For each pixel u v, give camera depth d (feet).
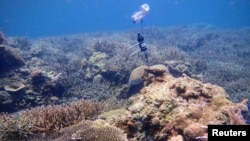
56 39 96.63
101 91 40.75
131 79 36.27
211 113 15.24
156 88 18.45
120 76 41.37
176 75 43.88
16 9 346.13
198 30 125.59
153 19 408.46
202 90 17.20
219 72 55.93
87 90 41.63
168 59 51.06
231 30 129.39
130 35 98.07
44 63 56.54
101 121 17.03
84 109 22.47
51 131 19.69
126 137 14.61
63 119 21.04
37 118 21.03
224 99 16.40
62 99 38.88
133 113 16.28
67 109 21.77
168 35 104.88
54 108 22.61
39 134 19.07
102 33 119.85
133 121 15.99
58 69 50.47
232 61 69.92
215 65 62.75
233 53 78.84
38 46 74.18
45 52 69.21
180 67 44.47
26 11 409.49
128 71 41.11
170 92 17.08
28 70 42.91
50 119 20.72
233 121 14.71
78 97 40.16
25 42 76.33
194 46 84.69
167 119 15.20
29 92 36.99
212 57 73.92
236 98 41.91
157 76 21.74
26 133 19.44
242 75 54.90
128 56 48.65
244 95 42.45
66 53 72.79
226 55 76.23
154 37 99.81
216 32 115.44
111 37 92.48
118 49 55.62
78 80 44.75
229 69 59.00
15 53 43.73
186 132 13.73
